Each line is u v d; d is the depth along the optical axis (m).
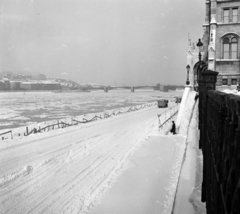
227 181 3.43
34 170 13.67
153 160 13.63
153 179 11.14
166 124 29.44
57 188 11.17
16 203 9.74
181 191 10.05
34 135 24.17
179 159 13.59
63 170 13.67
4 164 14.53
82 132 26.52
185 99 27.30
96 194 10.14
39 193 10.66
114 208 8.79
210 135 7.34
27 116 51.25
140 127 29.55
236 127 2.94
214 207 5.41
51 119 46.03
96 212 8.60
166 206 8.76
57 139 22.47
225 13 30.72
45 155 16.69
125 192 9.98
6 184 11.68
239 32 30.19
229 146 3.27
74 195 10.34
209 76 13.53
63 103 93.62
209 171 7.20
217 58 31.08
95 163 14.86
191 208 8.70
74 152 17.62
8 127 37.03
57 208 9.30
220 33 30.89
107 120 37.81
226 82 30.92
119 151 17.72
